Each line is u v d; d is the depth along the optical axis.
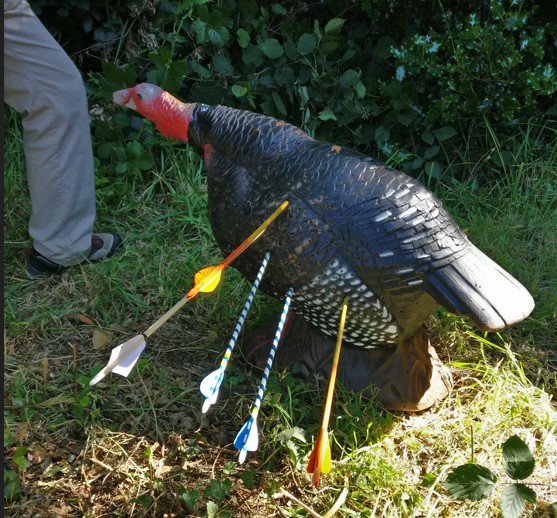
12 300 2.10
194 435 1.70
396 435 1.72
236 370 1.85
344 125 2.64
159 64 2.48
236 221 1.67
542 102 2.71
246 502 1.57
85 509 1.54
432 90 2.60
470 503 1.58
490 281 1.54
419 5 2.59
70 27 2.63
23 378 1.81
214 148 1.72
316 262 1.59
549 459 1.69
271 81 2.60
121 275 2.19
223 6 2.58
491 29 2.48
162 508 1.55
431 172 2.55
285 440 1.61
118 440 1.69
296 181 1.61
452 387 1.87
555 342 2.05
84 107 2.08
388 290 1.58
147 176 2.59
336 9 2.75
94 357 1.92
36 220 2.13
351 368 1.77
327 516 1.50
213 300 2.07
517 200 2.49
